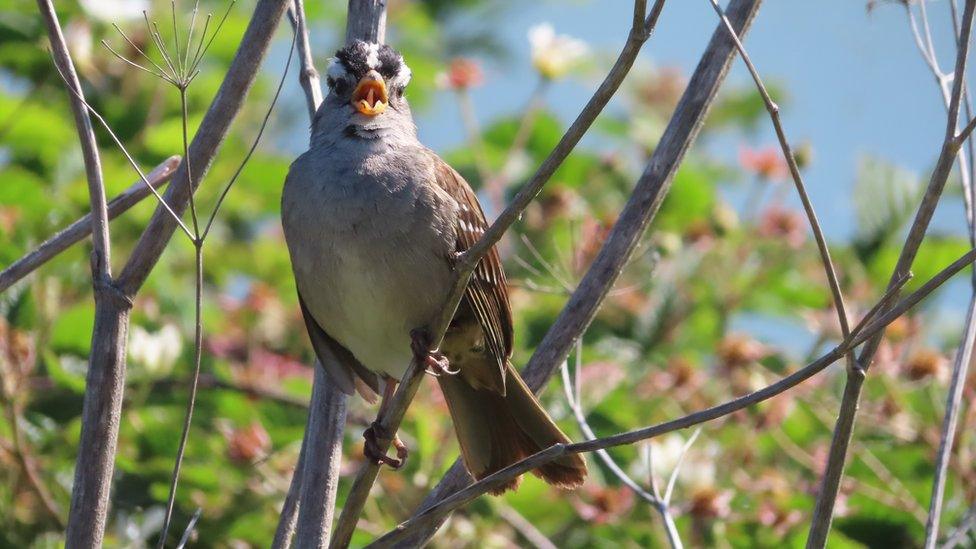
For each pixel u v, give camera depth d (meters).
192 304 12.01
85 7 11.95
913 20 7.76
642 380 11.59
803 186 6.12
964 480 10.52
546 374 7.99
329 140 8.02
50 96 12.40
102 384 6.79
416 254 7.73
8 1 12.26
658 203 7.96
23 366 10.10
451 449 10.75
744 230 12.97
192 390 6.43
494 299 8.06
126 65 12.16
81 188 11.60
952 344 13.40
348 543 6.65
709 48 8.00
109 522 9.99
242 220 13.06
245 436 10.29
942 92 7.48
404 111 8.34
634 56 5.58
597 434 10.71
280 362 11.73
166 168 7.55
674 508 10.17
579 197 12.60
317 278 7.88
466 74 12.73
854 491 10.42
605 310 12.19
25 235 11.01
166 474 10.20
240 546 10.20
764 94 6.09
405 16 15.04
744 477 10.91
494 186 12.58
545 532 10.79
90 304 11.06
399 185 7.76
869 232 12.98
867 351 6.23
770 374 11.59
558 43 12.65
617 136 14.16
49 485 10.29
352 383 8.16
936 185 6.05
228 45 12.69
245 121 13.74
